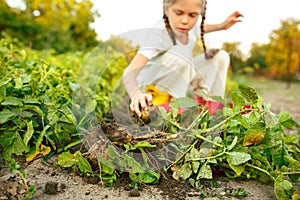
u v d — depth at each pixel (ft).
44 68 6.04
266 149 5.03
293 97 18.43
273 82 29.30
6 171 4.68
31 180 4.48
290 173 4.54
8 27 20.30
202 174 4.64
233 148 4.84
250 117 4.89
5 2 22.21
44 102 5.11
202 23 7.08
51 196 4.16
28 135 4.76
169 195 4.37
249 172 5.01
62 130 5.25
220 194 4.49
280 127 4.92
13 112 4.95
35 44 19.45
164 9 6.82
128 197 4.25
